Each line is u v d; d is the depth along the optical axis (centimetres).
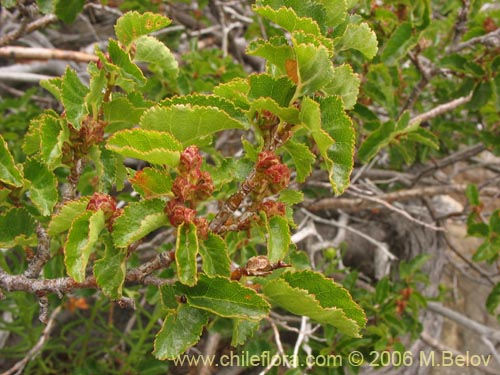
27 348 56
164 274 35
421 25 39
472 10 46
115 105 23
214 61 52
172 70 23
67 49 79
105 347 60
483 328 59
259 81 19
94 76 21
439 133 64
